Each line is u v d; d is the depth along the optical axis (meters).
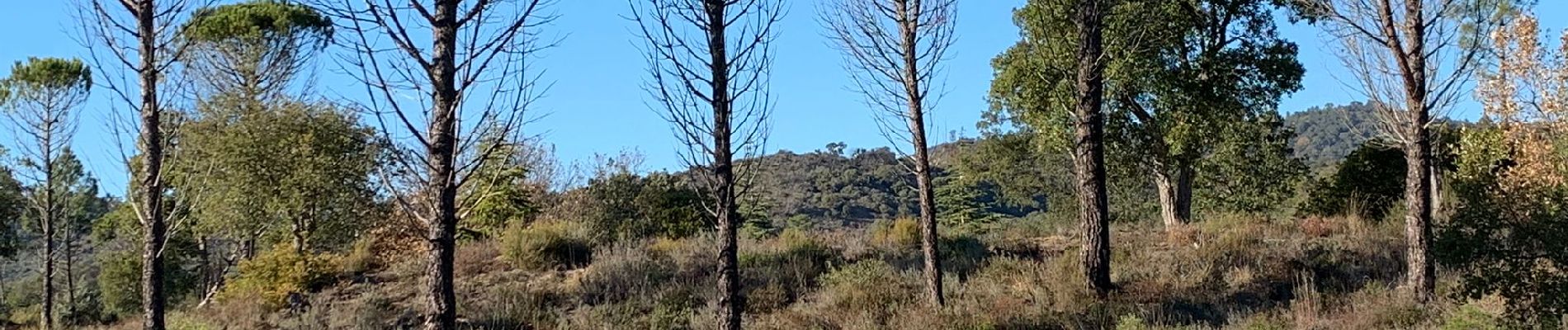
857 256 18.64
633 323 14.71
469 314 15.67
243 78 25.02
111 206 32.88
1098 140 15.39
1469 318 10.32
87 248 32.22
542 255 19.03
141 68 11.94
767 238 22.16
